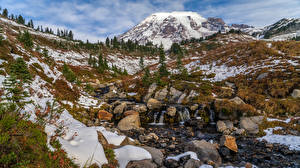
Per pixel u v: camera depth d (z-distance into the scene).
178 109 21.41
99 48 140.12
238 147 11.45
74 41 168.25
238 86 28.83
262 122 15.16
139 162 7.10
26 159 4.31
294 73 24.92
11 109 5.97
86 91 32.72
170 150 10.88
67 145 6.26
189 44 163.38
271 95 22.62
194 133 15.21
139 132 15.09
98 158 6.34
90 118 16.27
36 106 8.87
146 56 151.00
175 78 41.78
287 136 12.36
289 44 40.03
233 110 17.70
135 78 52.81
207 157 8.89
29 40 43.94
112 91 38.88
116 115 20.25
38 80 15.05
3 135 4.41
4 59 13.35
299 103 18.34
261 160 9.43
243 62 38.50
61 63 59.81
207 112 20.09
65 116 11.31
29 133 5.40
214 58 51.47
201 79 38.31
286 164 8.89
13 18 152.62
